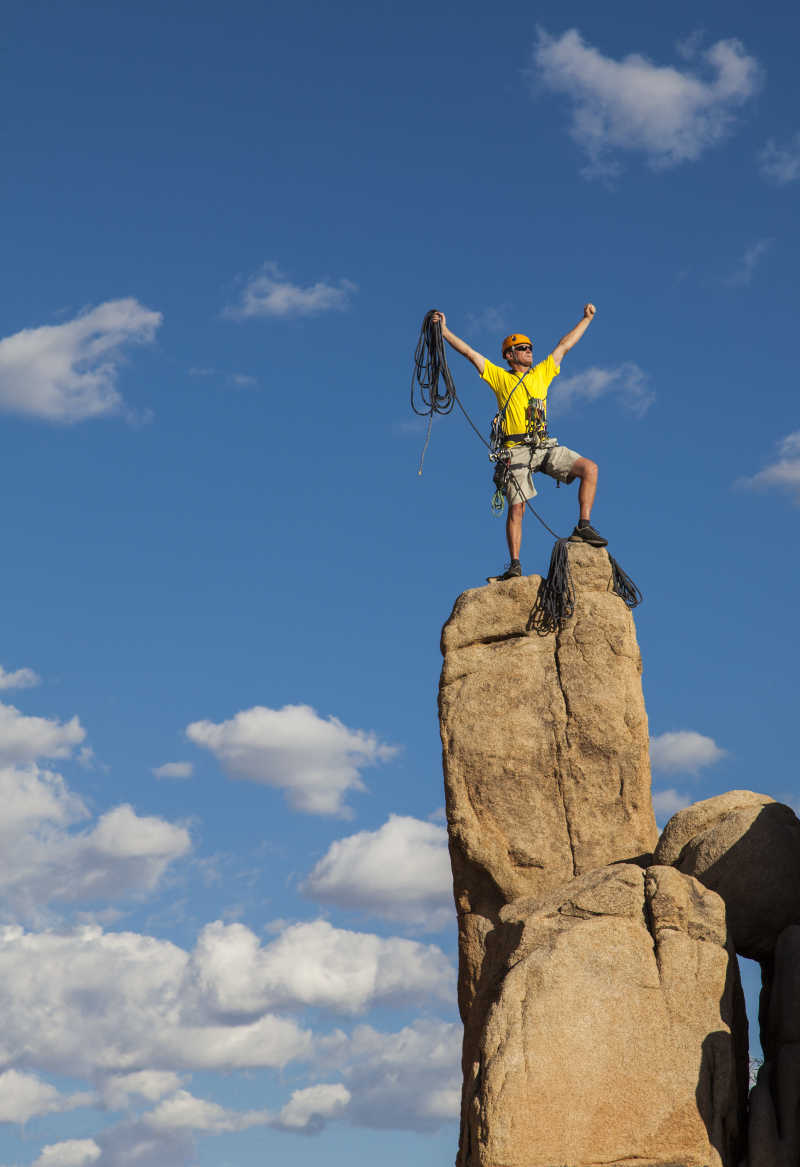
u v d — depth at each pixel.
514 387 19.75
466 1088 15.66
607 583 18.67
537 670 18.33
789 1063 14.99
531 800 17.89
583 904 15.81
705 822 17.03
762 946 16.55
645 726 18.25
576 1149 14.38
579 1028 14.84
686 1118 14.58
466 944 17.81
